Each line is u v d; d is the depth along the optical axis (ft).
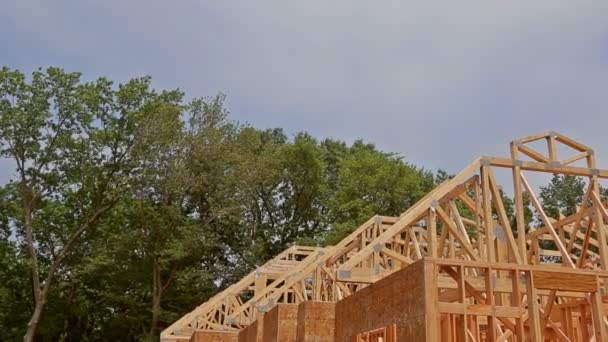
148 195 110.01
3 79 100.17
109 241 106.93
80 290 113.19
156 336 103.45
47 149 103.50
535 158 44.78
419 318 28.14
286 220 134.62
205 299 111.75
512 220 119.44
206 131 112.06
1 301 108.78
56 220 110.11
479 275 41.75
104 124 106.22
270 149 121.80
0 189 105.81
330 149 150.20
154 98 109.50
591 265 60.23
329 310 42.42
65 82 103.30
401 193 119.85
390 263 66.33
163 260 103.14
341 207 120.37
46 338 110.83
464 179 42.91
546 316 35.32
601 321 31.12
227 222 117.50
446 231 45.03
